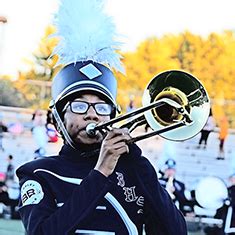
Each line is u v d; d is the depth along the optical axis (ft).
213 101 68.33
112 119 9.01
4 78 74.69
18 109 63.67
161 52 98.37
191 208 46.55
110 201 9.04
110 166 8.64
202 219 46.37
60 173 9.20
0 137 62.54
